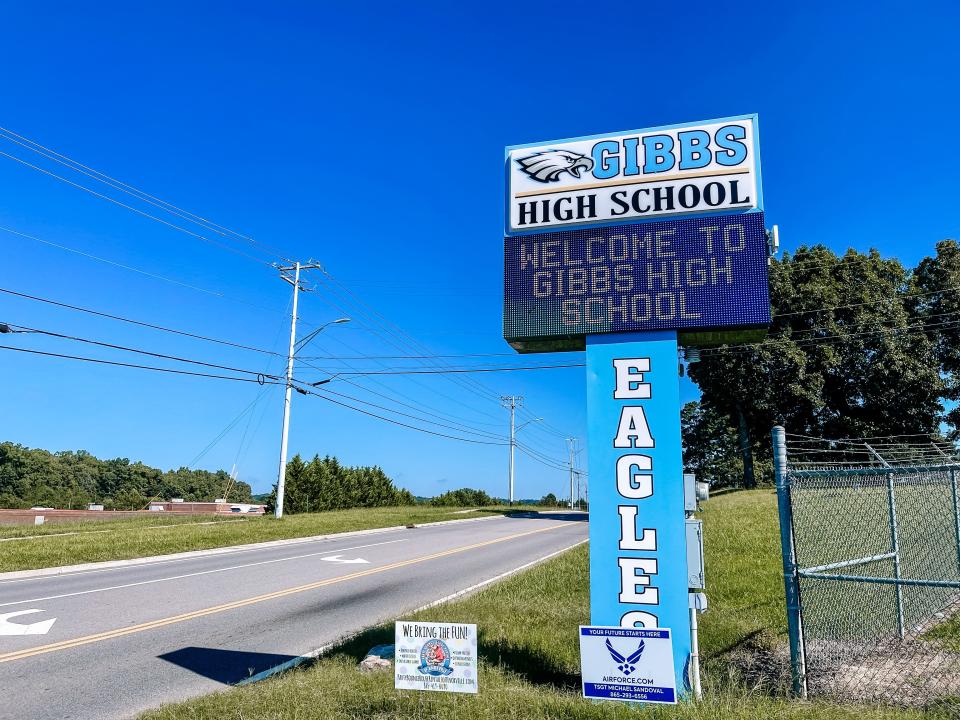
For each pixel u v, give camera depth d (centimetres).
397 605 1171
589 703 584
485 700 580
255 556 1922
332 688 628
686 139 725
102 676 755
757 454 4497
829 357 3719
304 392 3400
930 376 3631
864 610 819
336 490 4734
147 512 4975
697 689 618
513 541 2359
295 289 3409
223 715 570
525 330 718
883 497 1231
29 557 1697
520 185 759
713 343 737
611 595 649
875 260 4006
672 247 697
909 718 525
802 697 594
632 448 669
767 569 1232
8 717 626
